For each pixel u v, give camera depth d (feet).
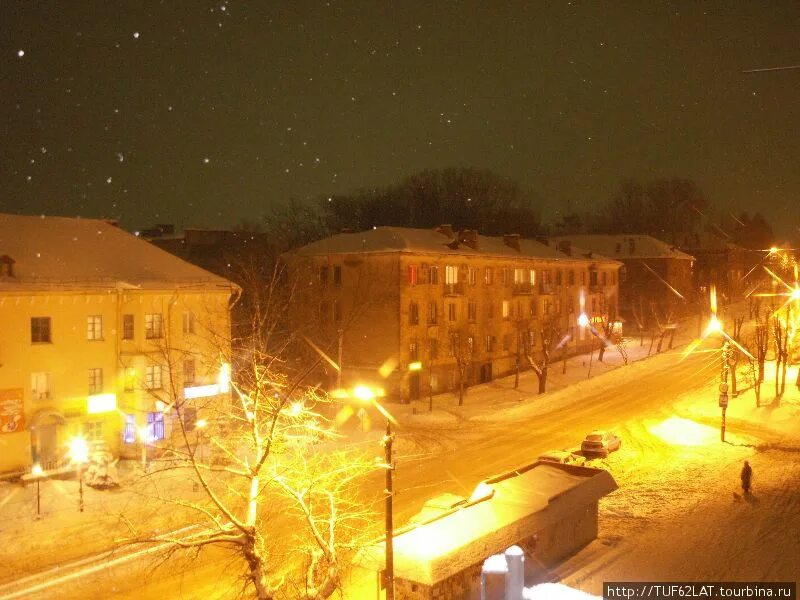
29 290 106.42
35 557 76.64
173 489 97.76
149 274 126.31
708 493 101.09
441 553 59.72
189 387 123.34
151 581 70.33
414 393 172.24
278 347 159.02
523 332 194.29
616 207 393.91
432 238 186.09
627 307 300.20
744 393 173.68
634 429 144.77
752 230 406.62
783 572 70.64
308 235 281.33
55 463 109.50
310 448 120.06
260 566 47.55
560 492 76.23
